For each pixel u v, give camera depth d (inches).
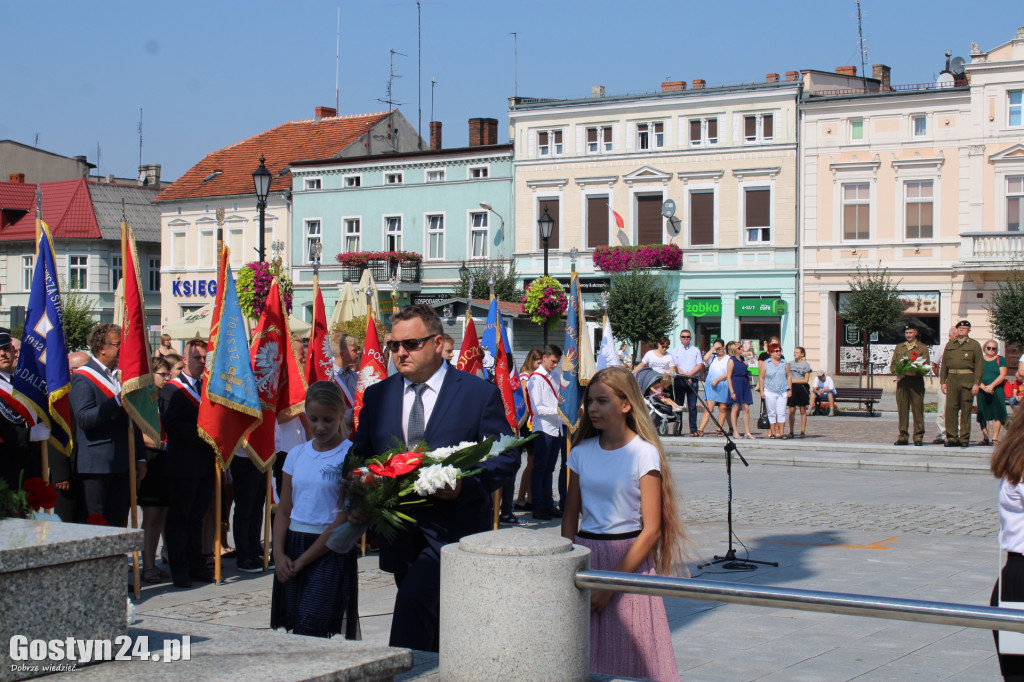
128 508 340.5
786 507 529.7
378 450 215.8
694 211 1620.3
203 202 2012.8
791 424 864.9
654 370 887.1
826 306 1547.7
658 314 1512.1
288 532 234.2
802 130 1547.7
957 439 741.3
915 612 129.8
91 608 132.6
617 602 198.4
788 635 287.3
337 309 882.8
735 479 647.1
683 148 1617.9
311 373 432.5
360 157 1835.6
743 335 1598.2
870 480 636.1
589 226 1688.0
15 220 2292.1
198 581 361.4
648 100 1631.4
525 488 528.7
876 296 1432.1
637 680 163.5
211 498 363.9
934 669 254.2
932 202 1483.8
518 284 1713.8
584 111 1675.7
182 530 349.7
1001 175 1440.7
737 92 1576.0
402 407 216.8
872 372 1524.4
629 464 203.2
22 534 132.8
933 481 628.4
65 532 134.6
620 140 1662.2
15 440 328.5
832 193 1536.7
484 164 1745.8
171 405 351.3
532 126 1711.4
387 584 360.8
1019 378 744.3
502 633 144.2
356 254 1790.1
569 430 487.2
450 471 193.5
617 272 1609.3
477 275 1658.5
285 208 1919.3
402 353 213.3
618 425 206.7
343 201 1859.0
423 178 1792.6
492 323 567.2
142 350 335.6
